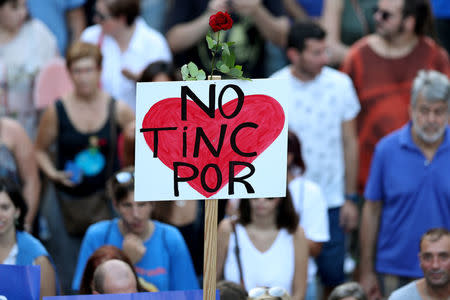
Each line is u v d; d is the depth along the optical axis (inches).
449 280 404.2
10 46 621.6
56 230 564.1
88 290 372.8
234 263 450.9
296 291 451.2
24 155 547.2
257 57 653.9
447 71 609.3
